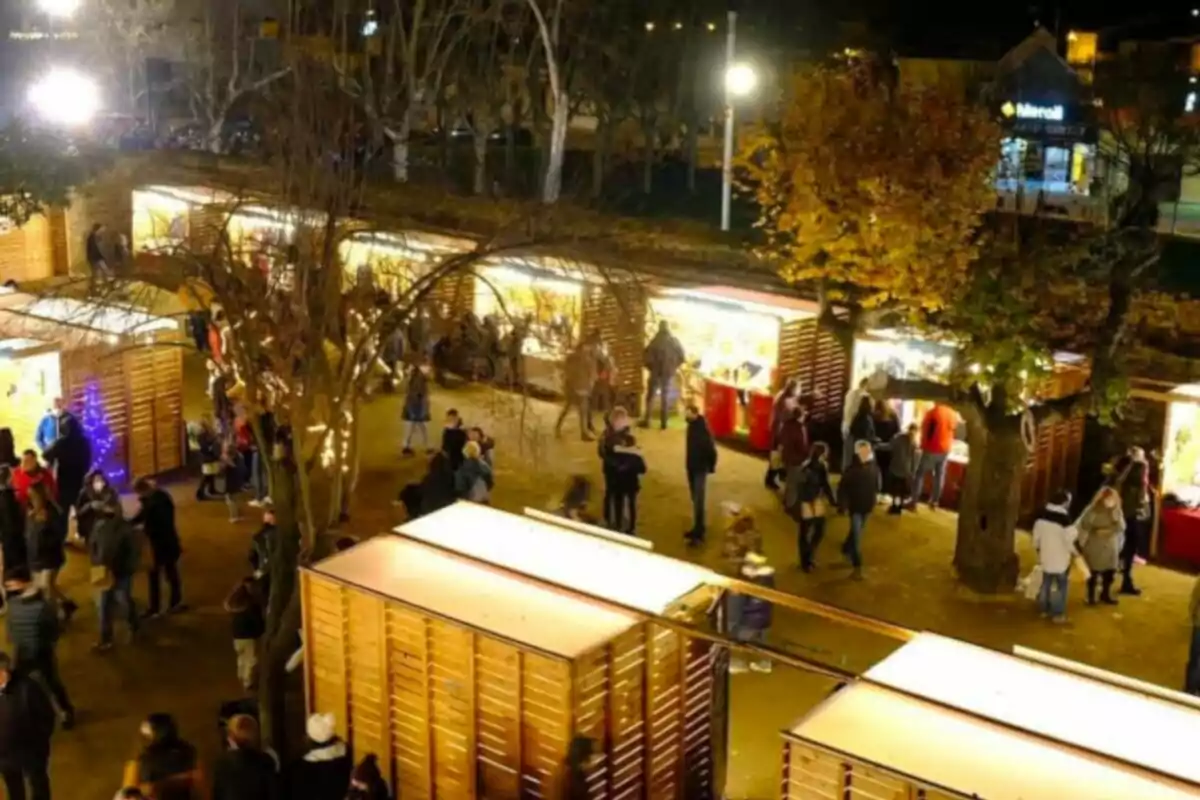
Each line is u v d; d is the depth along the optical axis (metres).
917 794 9.62
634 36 44.62
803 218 18.94
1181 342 21.64
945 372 20.30
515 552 13.12
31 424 21.41
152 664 16.30
